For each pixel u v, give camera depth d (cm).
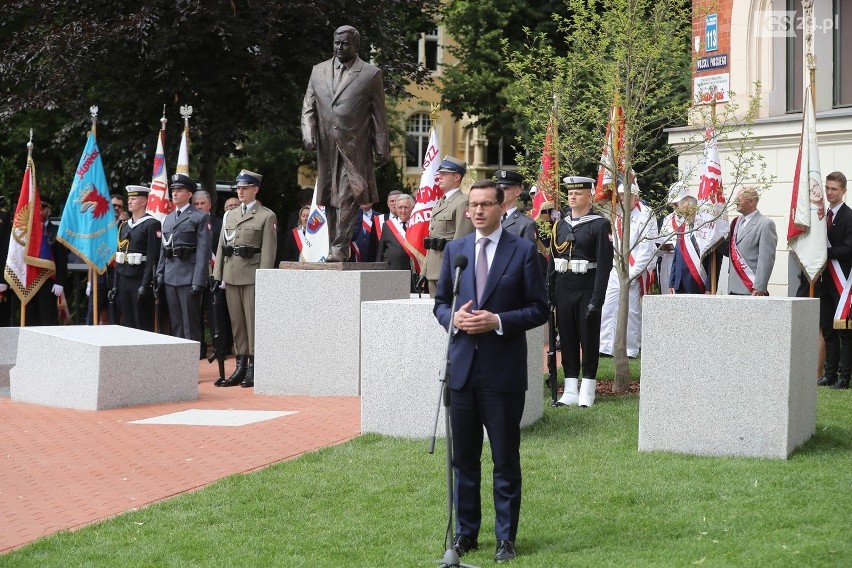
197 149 2464
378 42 2414
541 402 1092
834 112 1764
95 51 2197
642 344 932
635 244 1270
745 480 818
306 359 1317
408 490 847
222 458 973
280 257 2027
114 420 1170
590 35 1287
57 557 718
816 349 977
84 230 1662
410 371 1017
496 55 3328
